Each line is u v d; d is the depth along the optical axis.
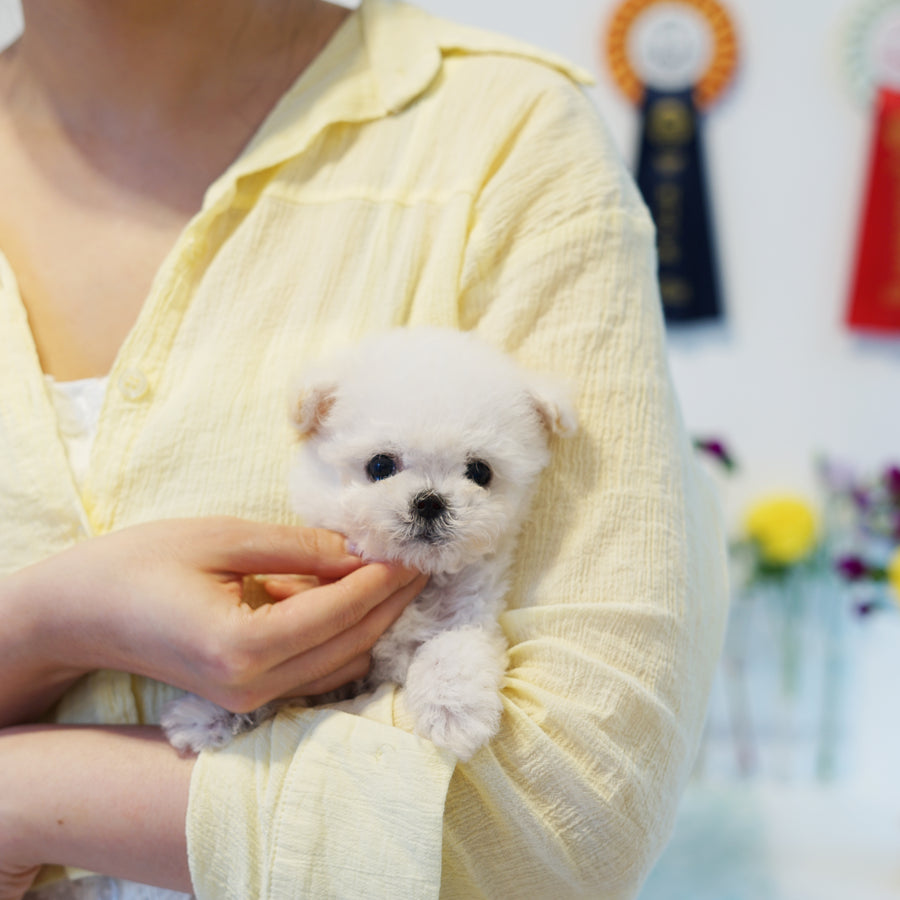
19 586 0.58
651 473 0.60
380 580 0.57
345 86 0.73
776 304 2.14
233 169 0.69
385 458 0.61
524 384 0.61
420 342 0.63
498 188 0.67
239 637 0.53
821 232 2.12
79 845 0.55
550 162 0.68
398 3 0.80
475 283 0.67
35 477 0.64
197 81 0.75
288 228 0.69
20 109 0.78
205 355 0.66
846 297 2.12
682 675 0.57
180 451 0.63
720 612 0.67
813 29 2.10
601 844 0.53
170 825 0.54
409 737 0.53
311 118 0.71
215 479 0.63
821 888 1.48
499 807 0.52
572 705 0.54
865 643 2.06
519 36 2.16
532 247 0.66
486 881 0.54
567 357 0.63
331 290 0.67
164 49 0.74
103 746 0.58
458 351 0.62
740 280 2.14
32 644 0.58
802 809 1.81
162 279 0.67
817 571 2.03
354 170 0.71
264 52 0.76
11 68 0.79
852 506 2.00
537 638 0.57
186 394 0.64
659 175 2.14
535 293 0.65
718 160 2.14
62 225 0.74
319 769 0.52
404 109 0.72
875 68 2.07
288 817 0.51
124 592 0.56
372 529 0.59
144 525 0.59
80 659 0.59
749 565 2.02
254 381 0.65
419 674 0.55
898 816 1.77
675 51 2.12
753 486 2.14
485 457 0.60
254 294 0.67
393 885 0.49
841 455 2.12
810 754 2.05
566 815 0.53
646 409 0.62
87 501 0.64
